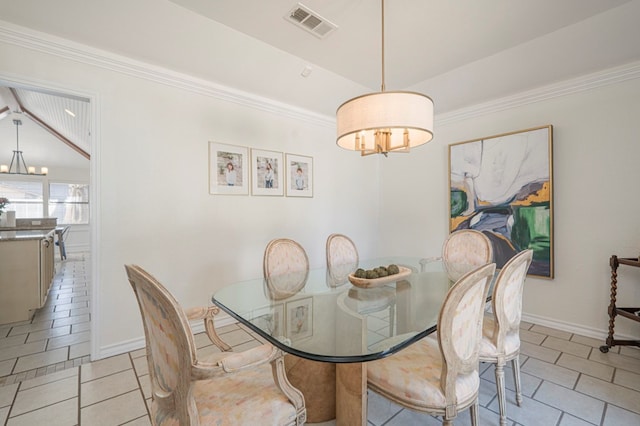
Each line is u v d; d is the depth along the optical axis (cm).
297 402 117
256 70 283
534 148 301
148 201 258
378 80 315
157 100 263
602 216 267
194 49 246
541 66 267
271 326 145
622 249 257
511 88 305
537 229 299
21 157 766
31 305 318
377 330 140
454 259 286
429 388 122
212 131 296
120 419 166
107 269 238
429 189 398
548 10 208
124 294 246
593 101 271
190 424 96
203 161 290
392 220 443
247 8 207
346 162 421
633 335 253
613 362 226
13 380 204
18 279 313
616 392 188
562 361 228
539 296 304
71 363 227
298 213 367
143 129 255
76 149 773
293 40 246
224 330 291
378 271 210
